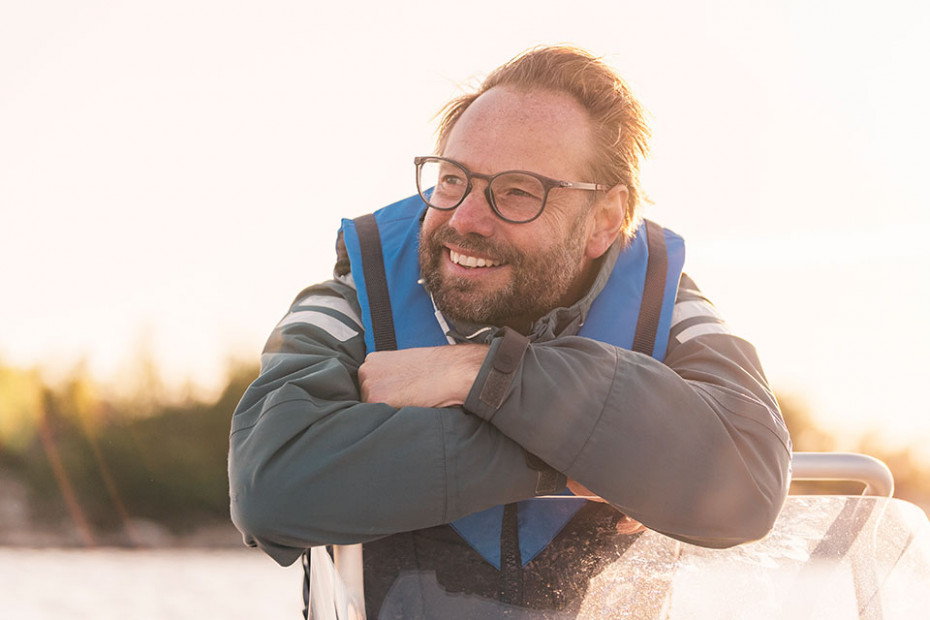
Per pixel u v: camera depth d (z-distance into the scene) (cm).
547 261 173
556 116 175
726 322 189
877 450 841
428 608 144
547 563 149
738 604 145
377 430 150
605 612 146
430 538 150
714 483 152
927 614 144
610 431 151
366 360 163
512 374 152
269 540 150
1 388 979
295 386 156
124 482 970
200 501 980
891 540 153
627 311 183
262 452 150
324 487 146
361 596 145
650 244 192
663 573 150
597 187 177
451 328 177
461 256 172
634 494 151
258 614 578
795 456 168
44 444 976
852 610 145
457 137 174
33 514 938
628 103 184
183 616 569
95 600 603
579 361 156
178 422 992
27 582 654
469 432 152
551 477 152
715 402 160
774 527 156
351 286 185
